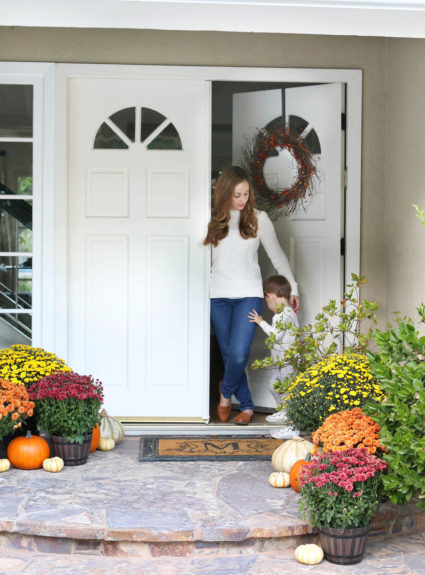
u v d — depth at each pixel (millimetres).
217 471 4066
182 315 5250
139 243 5219
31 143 5098
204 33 5133
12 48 5047
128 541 3143
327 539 3100
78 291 5203
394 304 5078
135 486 3742
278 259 5293
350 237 5277
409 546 3340
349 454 3266
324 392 3865
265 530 3178
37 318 5125
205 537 3143
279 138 5453
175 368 5254
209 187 5203
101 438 4574
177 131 5207
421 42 4484
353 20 3453
